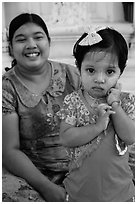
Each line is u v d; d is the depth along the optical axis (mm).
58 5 1972
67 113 1026
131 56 1925
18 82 1335
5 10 1849
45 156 1340
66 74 1413
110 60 964
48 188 1219
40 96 1332
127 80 1812
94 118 1011
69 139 997
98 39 965
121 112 983
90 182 999
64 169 1342
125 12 2088
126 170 1021
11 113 1280
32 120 1315
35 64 1282
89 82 989
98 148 995
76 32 1941
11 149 1260
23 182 1226
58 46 1942
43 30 1291
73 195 1029
